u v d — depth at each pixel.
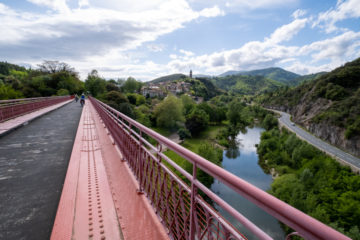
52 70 62.88
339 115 52.38
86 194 2.89
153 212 2.52
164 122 56.62
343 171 27.98
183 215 1.73
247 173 31.52
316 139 54.84
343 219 17.56
